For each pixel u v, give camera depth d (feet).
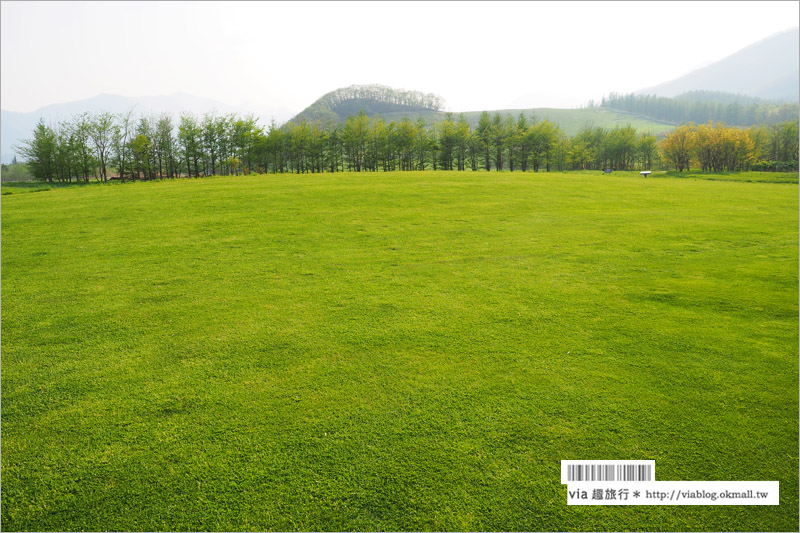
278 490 14.90
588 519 13.91
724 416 18.81
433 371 22.54
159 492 14.89
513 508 14.21
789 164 253.85
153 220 63.05
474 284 36.76
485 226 60.70
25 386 21.31
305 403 19.81
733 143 253.85
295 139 241.35
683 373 22.39
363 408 19.39
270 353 24.59
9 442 17.35
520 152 281.74
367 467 15.87
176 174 221.66
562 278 38.55
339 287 36.09
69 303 32.55
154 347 25.44
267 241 52.11
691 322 28.99
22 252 47.01
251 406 19.60
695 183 121.70
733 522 13.82
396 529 13.41
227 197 81.87
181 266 42.22
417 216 66.95
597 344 25.64
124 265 42.55
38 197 83.25
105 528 13.55
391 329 27.71
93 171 193.06
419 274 39.68
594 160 319.27
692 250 49.32
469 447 16.87
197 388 21.08
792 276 39.45
